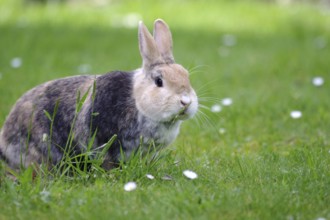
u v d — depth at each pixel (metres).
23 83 12.23
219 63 14.87
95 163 7.29
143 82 7.46
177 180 7.26
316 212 6.37
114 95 7.53
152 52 7.58
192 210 6.26
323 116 10.48
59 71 13.54
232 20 20.25
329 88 12.70
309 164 7.66
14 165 7.95
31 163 7.77
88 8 21.97
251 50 16.42
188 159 8.20
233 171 7.59
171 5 21.86
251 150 9.06
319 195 6.77
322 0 24.05
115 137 7.45
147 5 21.80
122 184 7.00
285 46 17.03
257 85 13.09
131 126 7.48
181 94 7.26
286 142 9.44
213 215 6.18
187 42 17.03
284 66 14.52
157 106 7.24
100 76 7.80
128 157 7.63
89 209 6.32
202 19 20.25
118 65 14.15
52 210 6.36
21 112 7.88
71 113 7.70
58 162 7.77
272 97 11.88
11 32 17.59
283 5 22.94
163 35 8.16
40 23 19.12
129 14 20.66
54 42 16.53
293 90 12.57
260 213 6.24
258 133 9.90
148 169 7.43
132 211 6.27
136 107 7.45
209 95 11.90
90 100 7.61
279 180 7.31
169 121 7.43
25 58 14.62
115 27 18.83
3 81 12.34
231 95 12.08
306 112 10.84
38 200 6.51
